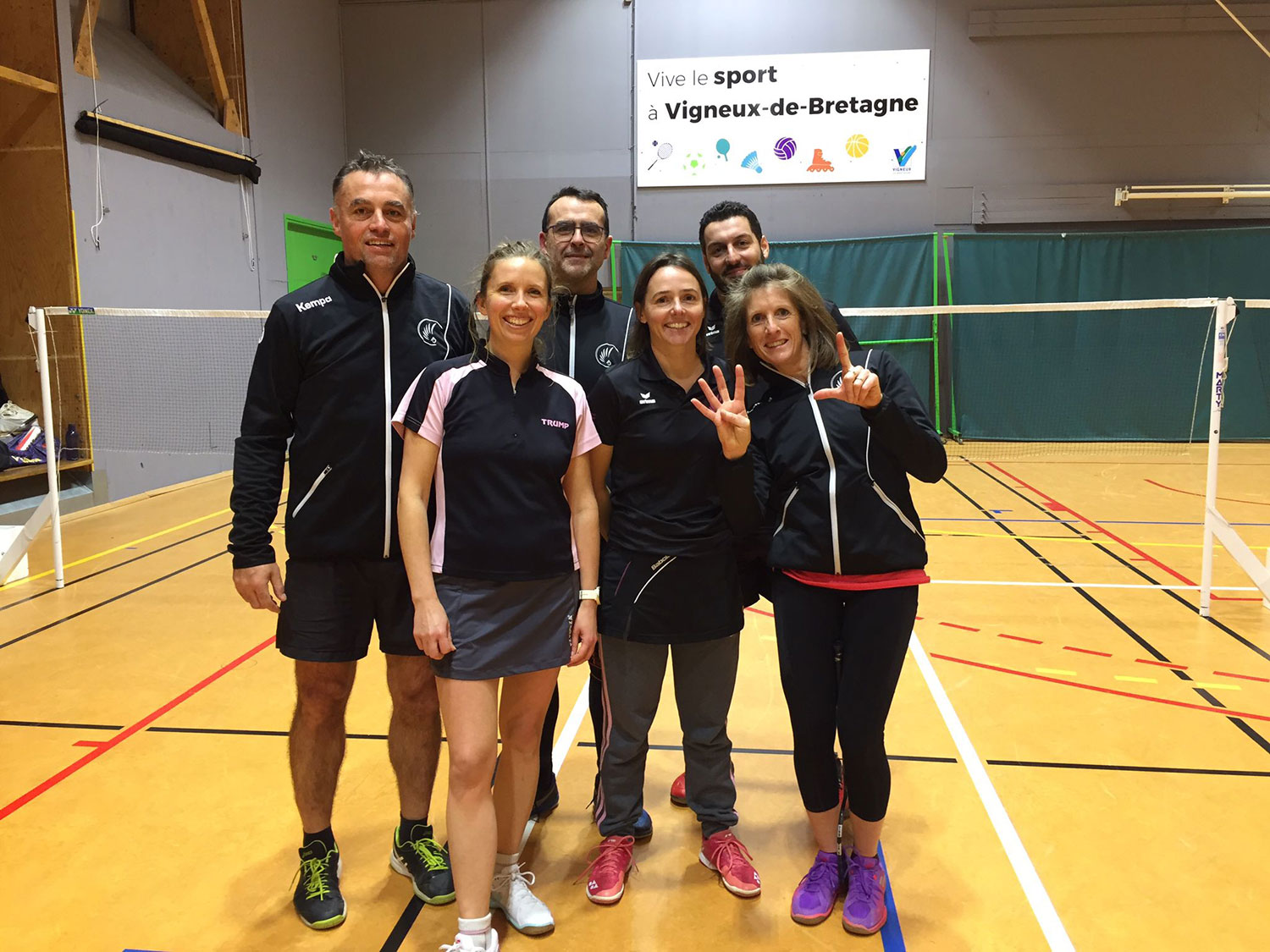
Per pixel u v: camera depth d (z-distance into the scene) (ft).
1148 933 6.91
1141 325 34.06
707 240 9.13
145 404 25.31
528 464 6.49
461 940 6.26
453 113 36.35
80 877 7.73
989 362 34.83
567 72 35.78
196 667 12.57
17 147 22.84
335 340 6.89
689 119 35.45
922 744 10.09
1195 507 23.02
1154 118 34.30
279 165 32.04
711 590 7.16
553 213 8.19
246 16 29.84
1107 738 10.19
